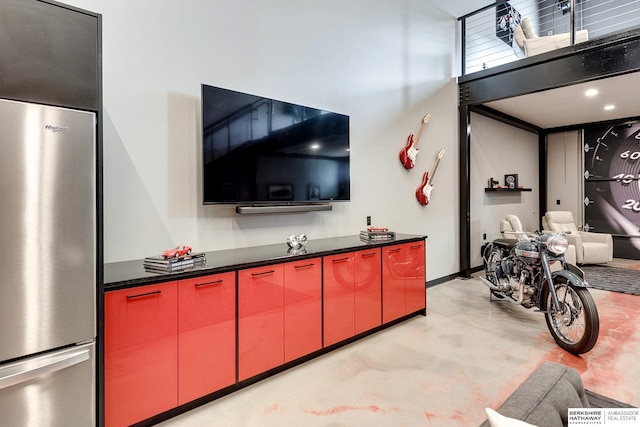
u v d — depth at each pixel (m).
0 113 1.34
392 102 4.07
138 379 1.77
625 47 3.56
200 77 2.56
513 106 5.27
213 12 2.63
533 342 2.83
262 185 2.71
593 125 6.48
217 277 2.04
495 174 6.01
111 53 2.19
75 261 1.54
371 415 1.94
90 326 1.59
